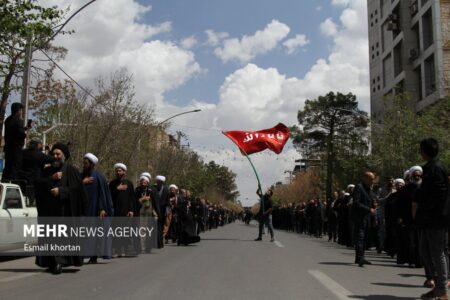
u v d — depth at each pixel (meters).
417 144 29.08
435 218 6.98
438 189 7.00
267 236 23.86
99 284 7.96
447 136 26.55
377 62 64.44
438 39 46.34
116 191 12.29
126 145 29.59
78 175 9.26
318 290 7.73
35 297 6.85
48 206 8.95
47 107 29.12
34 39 15.27
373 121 33.28
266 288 7.80
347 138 53.16
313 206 27.22
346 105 53.72
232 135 23.39
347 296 7.28
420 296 7.48
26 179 12.73
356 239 11.44
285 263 11.36
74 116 28.39
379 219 15.76
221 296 7.07
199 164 53.78
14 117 12.61
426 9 48.91
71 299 6.74
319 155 54.19
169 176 40.84
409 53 52.97
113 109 29.19
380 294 7.56
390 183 15.17
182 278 8.69
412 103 51.28
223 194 124.81
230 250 14.54
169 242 18.36
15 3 12.14
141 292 7.29
